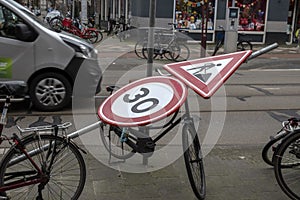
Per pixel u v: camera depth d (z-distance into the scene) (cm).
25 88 701
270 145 451
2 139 352
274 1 2069
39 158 351
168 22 1983
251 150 539
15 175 345
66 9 4097
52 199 368
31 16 727
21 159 345
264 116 727
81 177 368
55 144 354
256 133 625
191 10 1992
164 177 441
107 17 2842
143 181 430
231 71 400
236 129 642
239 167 476
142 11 1959
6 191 348
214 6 1994
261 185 430
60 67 712
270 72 1249
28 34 701
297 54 1741
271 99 866
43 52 707
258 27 2086
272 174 458
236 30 1642
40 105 718
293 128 412
